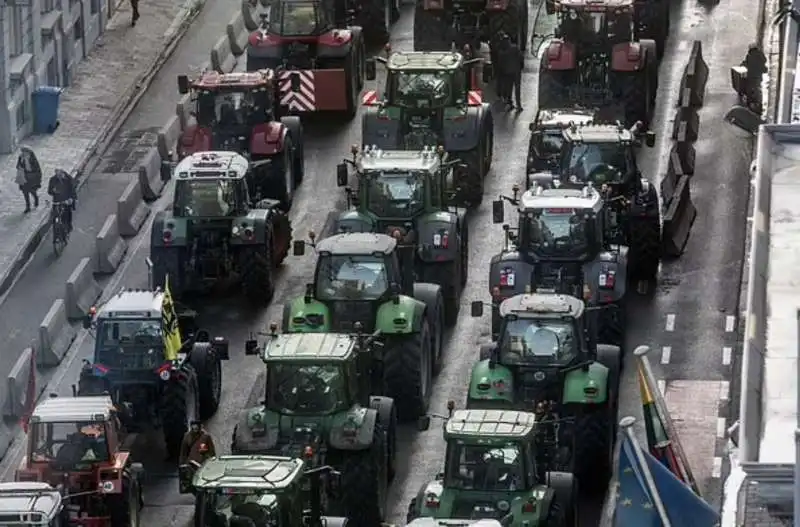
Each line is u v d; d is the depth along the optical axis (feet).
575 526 374.63
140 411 418.51
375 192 476.95
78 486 375.86
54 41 615.98
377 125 545.03
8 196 552.41
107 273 513.86
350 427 385.29
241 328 480.64
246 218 484.33
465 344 472.44
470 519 347.77
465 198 542.98
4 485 352.69
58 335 472.44
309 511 359.66
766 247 322.96
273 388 389.39
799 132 363.15
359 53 616.39
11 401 443.73
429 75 545.44
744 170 559.79
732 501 287.07
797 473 242.58
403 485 414.21
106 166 577.43
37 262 519.19
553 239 452.76
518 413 369.71
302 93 593.83
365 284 433.89
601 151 499.10
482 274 506.89
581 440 400.26
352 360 391.65
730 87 614.75
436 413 441.27
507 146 580.71
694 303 490.08
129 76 636.89
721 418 435.53
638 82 584.40
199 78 545.85
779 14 531.09
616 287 449.06
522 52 633.61
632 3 588.09
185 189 483.92
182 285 484.33
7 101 576.20
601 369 403.54
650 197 498.28
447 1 629.92
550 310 406.62
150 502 407.85
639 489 331.77
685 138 560.20
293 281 503.20
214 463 353.72
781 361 286.05
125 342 417.49
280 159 537.65
